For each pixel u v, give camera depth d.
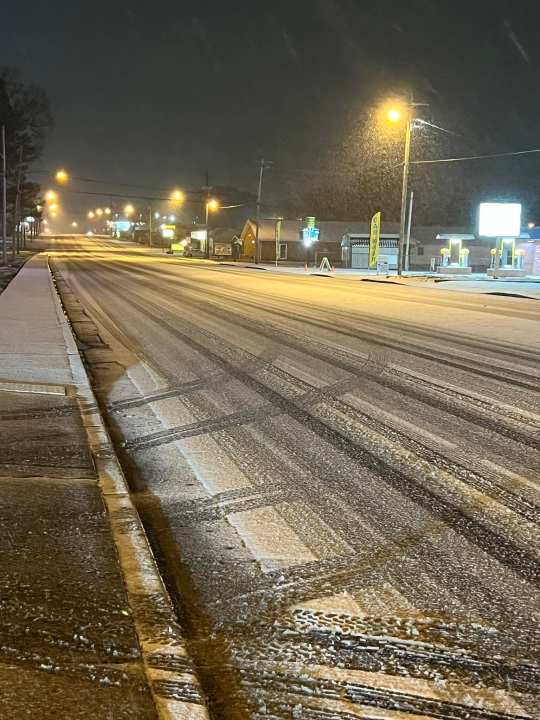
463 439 7.09
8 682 2.69
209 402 8.88
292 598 3.78
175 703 2.76
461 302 24.80
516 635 3.43
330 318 19.09
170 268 57.53
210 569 4.14
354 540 4.58
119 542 4.34
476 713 2.83
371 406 8.54
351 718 2.78
